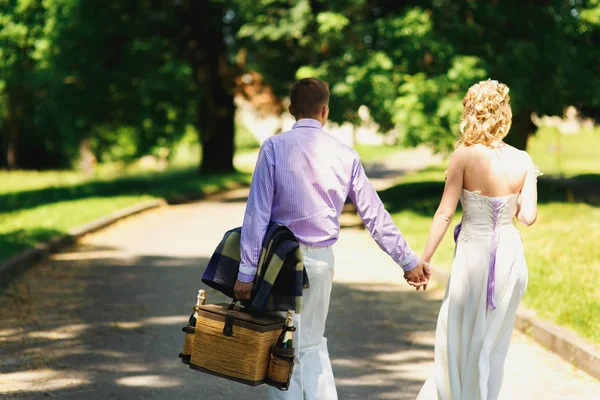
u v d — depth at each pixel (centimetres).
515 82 1962
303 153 467
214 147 4016
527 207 472
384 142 2045
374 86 1920
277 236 455
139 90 3228
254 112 3994
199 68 3616
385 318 916
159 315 910
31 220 1777
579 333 750
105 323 867
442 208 484
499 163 476
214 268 467
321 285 471
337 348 776
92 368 691
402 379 673
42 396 611
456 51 1972
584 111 2756
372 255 1452
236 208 2539
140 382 652
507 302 474
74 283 1116
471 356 475
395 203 2306
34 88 3888
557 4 2048
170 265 1293
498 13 2036
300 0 2239
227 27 3509
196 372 682
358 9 2077
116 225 1947
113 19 3106
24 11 3150
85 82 3097
